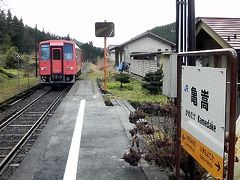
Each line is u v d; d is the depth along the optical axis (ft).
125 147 24.61
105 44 64.18
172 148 18.56
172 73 16.42
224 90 10.49
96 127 32.17
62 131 30.53
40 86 92.02
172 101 20.34
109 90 73.56
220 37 32.01
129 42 144.77
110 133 29.43
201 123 12.30
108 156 22.43
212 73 11.28
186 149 14.03
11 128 38.55
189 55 12.98
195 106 12.88
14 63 155.63
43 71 85.76
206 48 38.91
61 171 19.79
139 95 65.05
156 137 20.57
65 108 45.52
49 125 35.09
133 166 20.10
